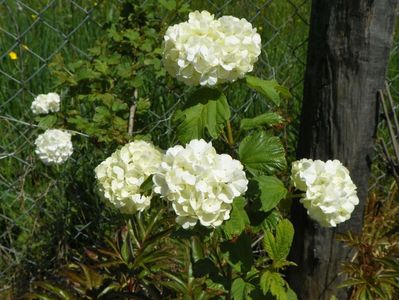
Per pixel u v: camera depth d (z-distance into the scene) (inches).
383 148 30.2
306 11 46.8
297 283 31.0
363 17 27.0
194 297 26.3
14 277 36.7
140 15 35.8
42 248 37.6
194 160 20.8
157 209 30.7
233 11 42.9
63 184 38.1
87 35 43.5
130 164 25.6
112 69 35.7
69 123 37.0
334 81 27.9
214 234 26.5
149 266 29.1
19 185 38.9
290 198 26.0
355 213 30.0
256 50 23.4
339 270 30.5
